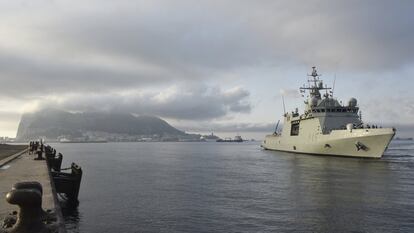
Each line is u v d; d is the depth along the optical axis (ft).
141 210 86.74
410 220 74.64
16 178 60.44
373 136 205.67
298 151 283.18
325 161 215.10
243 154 355.36
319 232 67.62
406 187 116.78
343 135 221.25
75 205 87.61
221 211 84.74
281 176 152.46
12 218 22.41
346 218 77.05
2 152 163.32
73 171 88.28
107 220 77.71
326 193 107.04
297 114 294.87
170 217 79.77
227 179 144.56
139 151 482.28
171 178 150.20
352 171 165.07
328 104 248.11
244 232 68.03
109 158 309.83
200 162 248.93
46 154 110.52
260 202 94.84
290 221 75.15
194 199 100.12
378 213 80.84
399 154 299.17
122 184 131.95
